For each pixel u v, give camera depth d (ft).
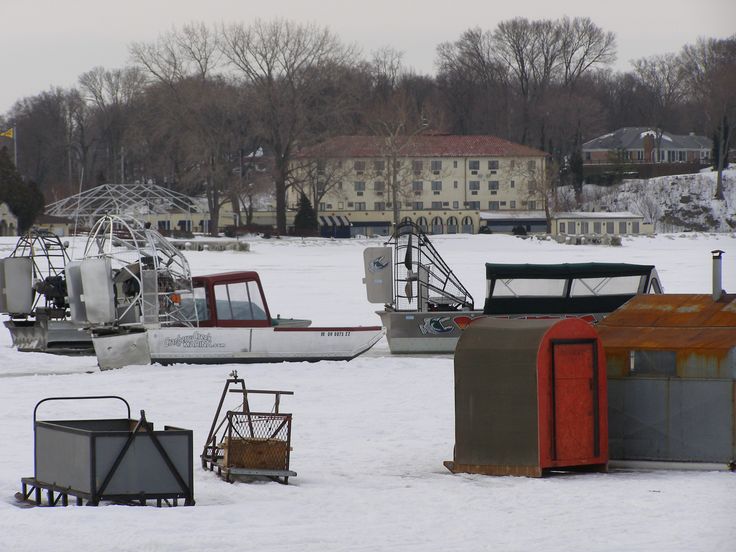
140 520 86.48
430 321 215.51
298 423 136.15
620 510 91.09
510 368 106.63
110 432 91.35
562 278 205.87
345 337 197.98
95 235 206.28
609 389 111.24
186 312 206.80
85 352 221.66
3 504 92.32
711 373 108.78
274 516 89.30
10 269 221.25
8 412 143.02
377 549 79.20
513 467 106.52
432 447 121.29
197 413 142.72
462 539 82.12
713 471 108.27
